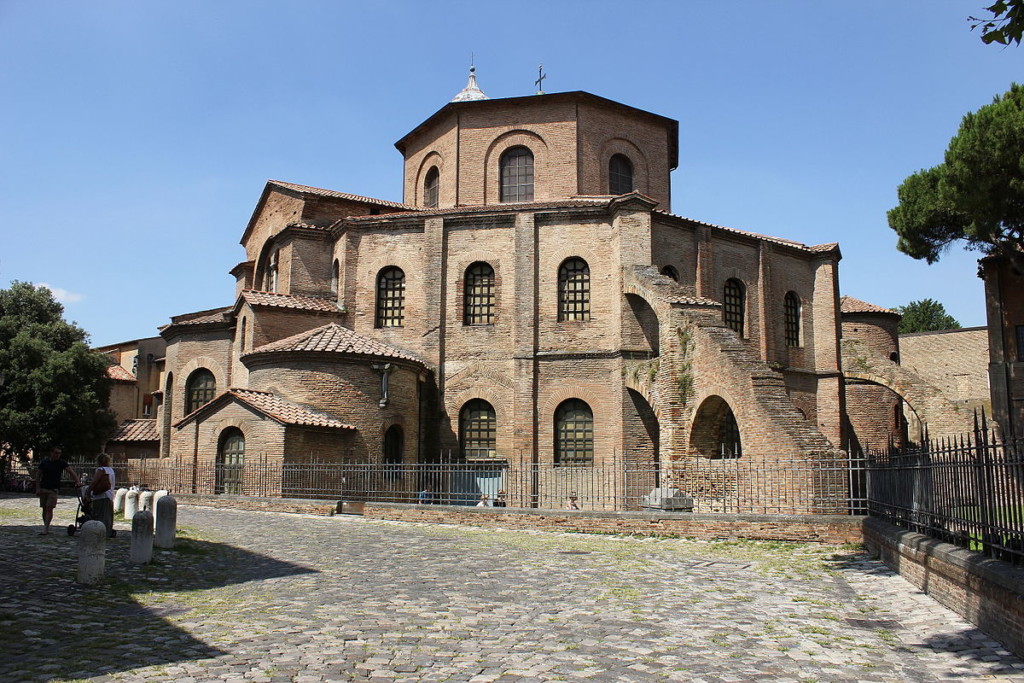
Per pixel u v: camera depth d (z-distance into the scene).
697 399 27.36
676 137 42.00
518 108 38.28
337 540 20.28
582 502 29.16
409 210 39.56
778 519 20.11
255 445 29.78
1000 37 10.62
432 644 9.84
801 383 37.91
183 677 8.24
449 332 34.59
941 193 33.38
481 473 32.91
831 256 38.97
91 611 11.54
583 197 36.28
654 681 8.38
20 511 25.59
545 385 33.06
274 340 34.59
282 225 39.94
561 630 10.73
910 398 37.59
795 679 8.56
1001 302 40.66
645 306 32.44
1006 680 8.46
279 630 10.51
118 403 55.34
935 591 12.58
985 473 10.98
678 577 15.23
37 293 46.66
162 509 17.83
